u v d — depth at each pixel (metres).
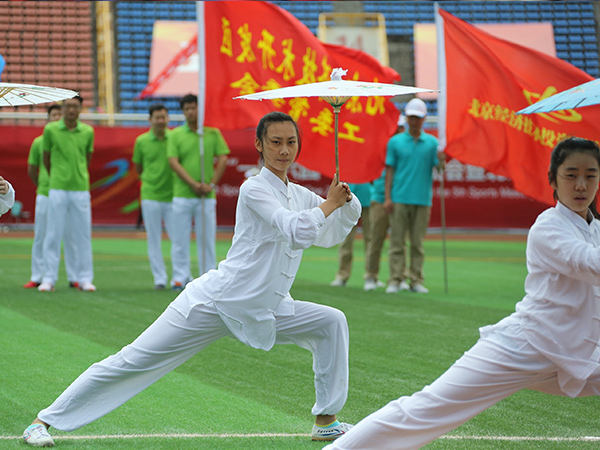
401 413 4.66
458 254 21.70
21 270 17.00
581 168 4.68
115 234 26.36
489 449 5.72
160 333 5.71
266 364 8.55
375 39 33.78
